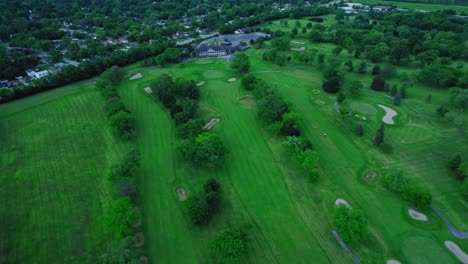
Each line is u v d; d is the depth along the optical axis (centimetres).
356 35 17488
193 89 10862
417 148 8269
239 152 8150
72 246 5494
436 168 7500
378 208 6356
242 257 5341
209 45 16775
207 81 12838
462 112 9881
